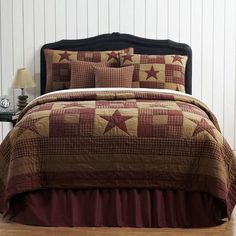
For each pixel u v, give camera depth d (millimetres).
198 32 5336
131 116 3447
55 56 5113
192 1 5301
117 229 3367
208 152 3363
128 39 5285
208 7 5309
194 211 3406
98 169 3418
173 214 3418
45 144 3426
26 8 5348
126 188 3443
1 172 3576
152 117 3441
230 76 5395
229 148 3502
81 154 3412
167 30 5336
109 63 5012
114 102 3762
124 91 4047
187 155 3395
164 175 3406
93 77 4820
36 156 3428
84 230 3348
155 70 4809
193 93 5430
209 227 3402
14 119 4961
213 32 5336
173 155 3398
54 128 3432
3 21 5371
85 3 5320
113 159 3404
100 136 3402
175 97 3932
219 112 5441
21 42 5395
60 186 3438
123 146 3396
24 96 5156
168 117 3438
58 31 5363
